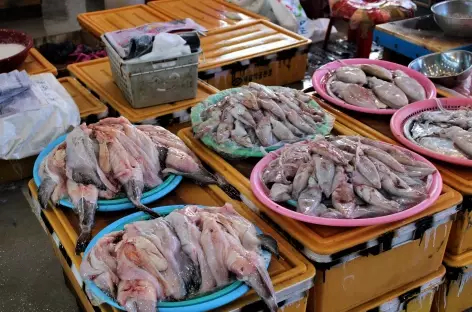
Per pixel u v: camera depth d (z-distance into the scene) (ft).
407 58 12.55
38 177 6.40
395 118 7.46
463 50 10.51
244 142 6.77
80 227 5.62
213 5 13.62
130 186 5.91
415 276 6.26
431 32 12.24
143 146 6.31
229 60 10.09
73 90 9.42
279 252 5.35
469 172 6.49
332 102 8.06
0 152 7.89
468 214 6.29
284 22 13.73
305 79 12.78
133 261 4.66
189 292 4.71
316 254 5.18
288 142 6.85
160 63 8.19
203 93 9.14
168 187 6.27
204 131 7.06
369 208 5.59
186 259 4.85
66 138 6.40
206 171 6.59
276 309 4.61
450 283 6.72
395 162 6.07
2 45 10.76
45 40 15.40
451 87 9.27
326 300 5.61
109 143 6.15
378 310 6.03
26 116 7.89
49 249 7.61
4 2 16.30
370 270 5.73
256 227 5.54
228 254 4.76
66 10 17.92
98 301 4.87
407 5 14.21
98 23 12.55
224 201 6.21
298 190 5.78
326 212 5.54
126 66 8.00
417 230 5.73
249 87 7.57
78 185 5.96
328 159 5.92
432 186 5.92
